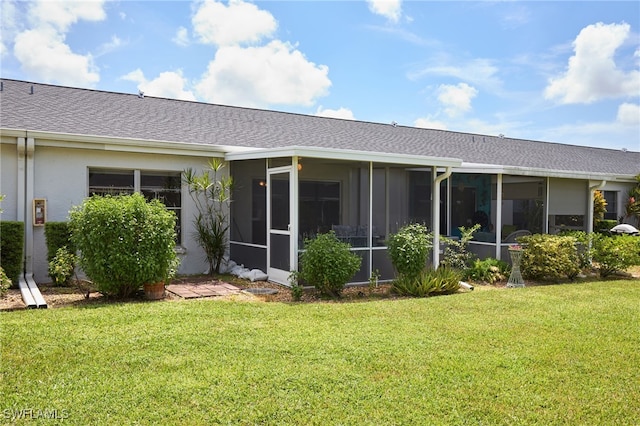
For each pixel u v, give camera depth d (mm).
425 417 3818
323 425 3643
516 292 9305
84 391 4086
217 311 6934
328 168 9594
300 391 4203
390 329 6219
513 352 5398
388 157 9711
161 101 13406
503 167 11789
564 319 7012
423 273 9414
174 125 11898
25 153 9000
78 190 9633
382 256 10227
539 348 5566
